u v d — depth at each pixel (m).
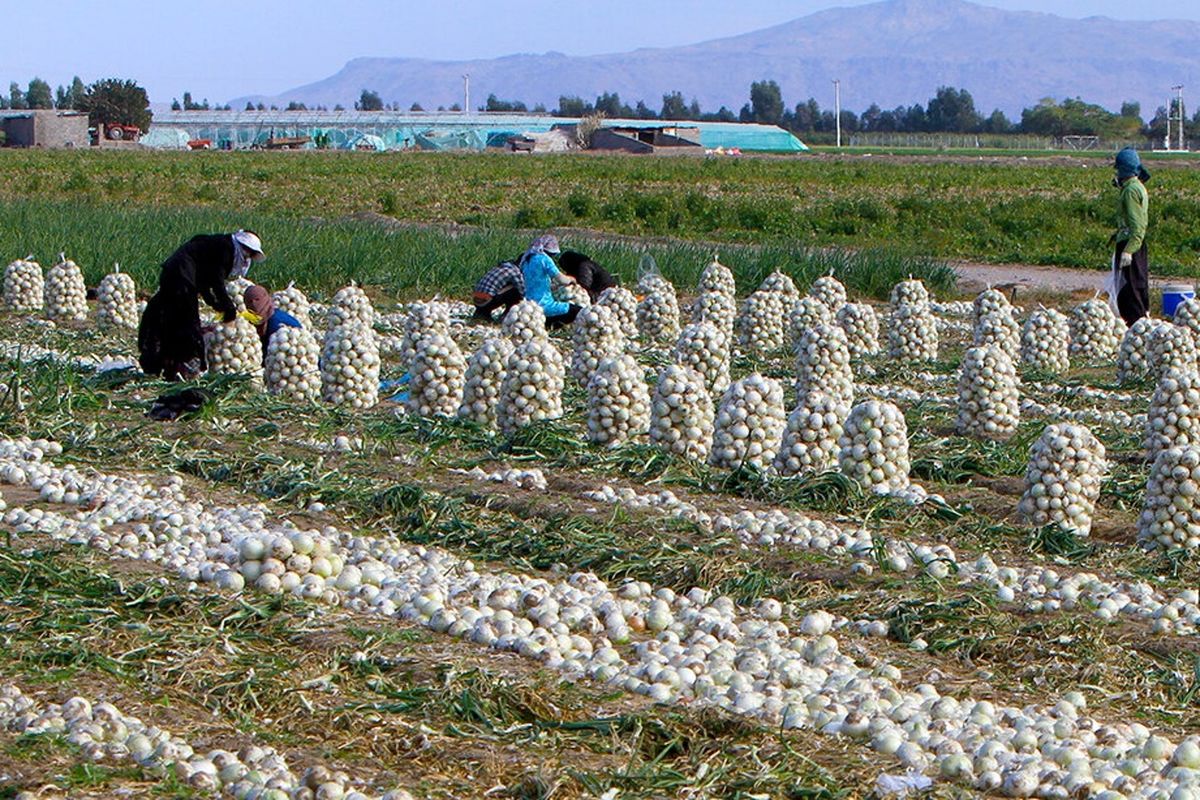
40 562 10.48
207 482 14.16
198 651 9.07
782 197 63.03
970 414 17.12
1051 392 20.48
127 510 12.71
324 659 9.10
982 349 17.20
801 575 11.34
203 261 18.56
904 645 10.15
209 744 7.83
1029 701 9.12
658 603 10.41
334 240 34.09
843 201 56.81
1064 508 12.98
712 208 51.50
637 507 13.19
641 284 26.83
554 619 10.04
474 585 10.76
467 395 16.97
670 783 7.40
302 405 17.02
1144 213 25.09
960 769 7.71
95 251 31.11
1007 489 14.75
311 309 27.31
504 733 8.06
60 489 13.34
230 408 16.73
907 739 8.12
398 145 166.00
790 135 161.62
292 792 7.17
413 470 14.47
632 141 140.12
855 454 13.82
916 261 33.03
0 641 9.16
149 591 10.03
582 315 20.92
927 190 69.06
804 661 9.63
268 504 13.29
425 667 8.93
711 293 24.95
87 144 143.75
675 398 15.05
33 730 7.78
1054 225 46.28
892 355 23.36
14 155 99.12
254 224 37.31
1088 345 24.20
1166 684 9.47
